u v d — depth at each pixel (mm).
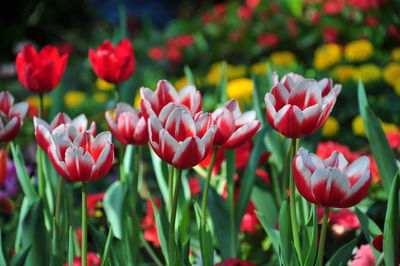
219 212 1729
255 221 1859
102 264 1527
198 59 6539
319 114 1476
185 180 1735
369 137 1596
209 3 9484
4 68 6379
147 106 1522
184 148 1424
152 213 1861
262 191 1788
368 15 5828
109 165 1479
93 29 8164
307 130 1485
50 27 9461
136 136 1604
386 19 5785
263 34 6461
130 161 1760
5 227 1929
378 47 5828
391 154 1592
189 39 6582
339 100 4328
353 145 3893
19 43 8609
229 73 5207
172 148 1428
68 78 6477
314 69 5164
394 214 1435
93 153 1484
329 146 2051
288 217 1540
